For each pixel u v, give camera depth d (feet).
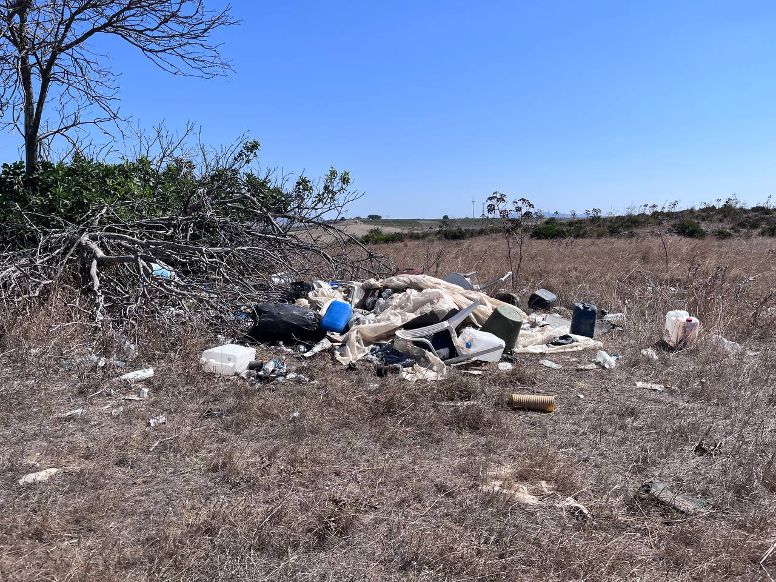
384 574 9.58
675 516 11.64
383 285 26.11
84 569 9.09
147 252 24.34
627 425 15.96
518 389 18.84
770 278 40.83
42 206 26.40
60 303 21.07
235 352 19.01
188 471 12.67
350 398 16.84
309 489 12.10
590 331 25.02
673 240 67.36
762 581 9.68
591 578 9.57
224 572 9.34
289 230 33.96
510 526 10.98
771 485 12.76
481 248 59.47
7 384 16.72
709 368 20.85
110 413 15.56
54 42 29.71
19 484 11.78
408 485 12.40
